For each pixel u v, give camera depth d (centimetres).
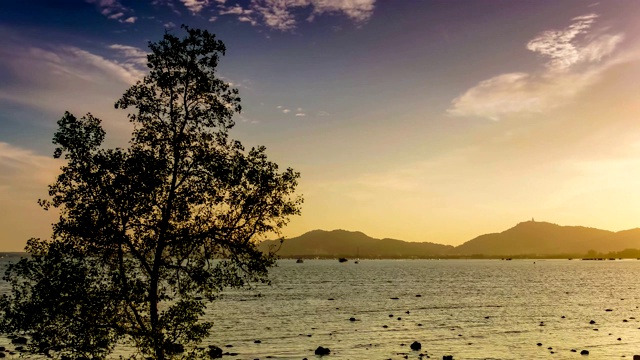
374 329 6200
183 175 2273
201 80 2255
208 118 2298
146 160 2173
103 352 2212
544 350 4903
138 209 2139
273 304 9275
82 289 2077
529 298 10938
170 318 2180
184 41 2259
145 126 2275
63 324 2138
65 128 2144
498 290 13475
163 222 2186
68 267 2097
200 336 2233
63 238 2097
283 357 4509
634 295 11969
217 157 2262
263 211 2306
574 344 5238
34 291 2073
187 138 2250
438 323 6788
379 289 13650
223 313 7825
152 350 2178
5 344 4725
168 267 2223
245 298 10538
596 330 6225
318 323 6725
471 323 6806
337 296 11206
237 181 2245
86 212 2084
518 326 6538
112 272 2153
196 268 2227
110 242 2100
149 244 2183
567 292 12838
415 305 9244
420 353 4719
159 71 2273
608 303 9919
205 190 2223
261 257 2262
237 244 2252
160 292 2247
